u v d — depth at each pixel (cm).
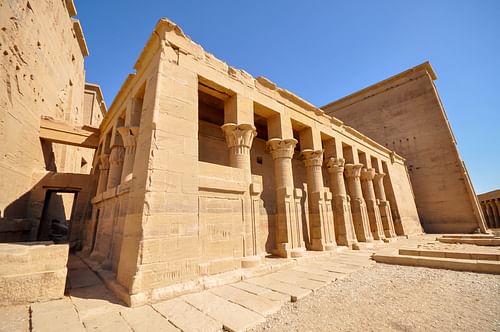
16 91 934
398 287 501
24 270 417
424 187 2055
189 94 616
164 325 326
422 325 318
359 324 326
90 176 1209
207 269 527
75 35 1758
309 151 1044
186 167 555
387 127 2312
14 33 911
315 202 1002
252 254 666
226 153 1019
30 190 1060
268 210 1039
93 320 343
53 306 397
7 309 380
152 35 634
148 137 530
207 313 365
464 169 1966
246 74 816
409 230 1716
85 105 2359
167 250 471
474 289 468
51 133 1166
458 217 1877
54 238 1320
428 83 2141
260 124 1135
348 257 870
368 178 1467
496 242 1091
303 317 355
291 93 985
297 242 837
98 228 874
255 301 415
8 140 886
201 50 690
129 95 829
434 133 2058
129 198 535
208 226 587
